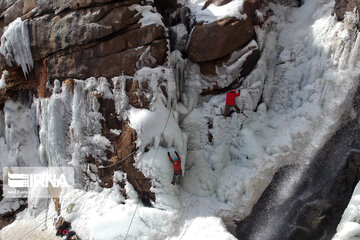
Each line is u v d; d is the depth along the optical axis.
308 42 8.73
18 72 9.59
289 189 8.02
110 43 8.08
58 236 8.25
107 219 7.84
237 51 8.53
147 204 8.23
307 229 7.45
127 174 8.31
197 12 9.00
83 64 8.36
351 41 7.71
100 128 8.51
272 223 7.90
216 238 6.98
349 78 7.67
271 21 9.53
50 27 8.54
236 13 8.24
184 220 7.88
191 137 8.95
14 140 10.18
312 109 7.98
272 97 9.05
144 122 7.95
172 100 8.57
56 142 9.05
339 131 7.79
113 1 7.81
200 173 8.70
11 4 9.34
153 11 8.20
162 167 7.96
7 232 8.91
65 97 8.72
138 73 8.07
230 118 8.77
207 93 9.01
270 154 8.20
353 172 7.29
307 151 7.95
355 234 5.94
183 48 9.22
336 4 8.23
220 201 8.17
